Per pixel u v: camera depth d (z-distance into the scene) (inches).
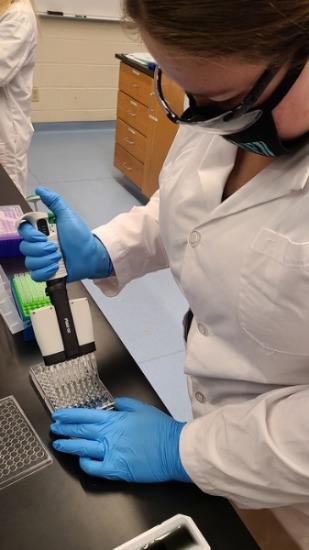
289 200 22.5
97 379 29.8
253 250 23.2
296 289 21.8
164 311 81.7
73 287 36.9
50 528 21.7
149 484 24.4
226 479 23.1
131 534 21.8
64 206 33.7
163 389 66.4
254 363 26.4
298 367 24.8
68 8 135.2
